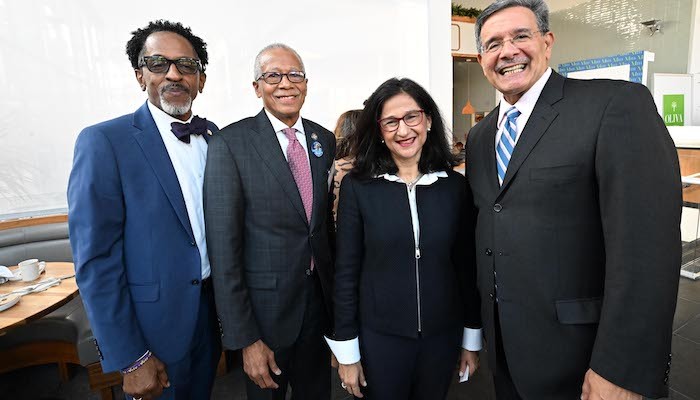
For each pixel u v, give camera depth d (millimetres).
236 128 1252
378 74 3346
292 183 1239
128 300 1121
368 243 1222
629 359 858
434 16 3436
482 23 1099
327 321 1413
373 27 3275
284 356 1335
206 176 1196
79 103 2527
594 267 979
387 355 1222
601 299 985
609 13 5500
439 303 1198
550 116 986
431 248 1188
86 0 2473
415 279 1183
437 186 1230
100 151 1084
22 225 2502
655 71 5027
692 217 4188
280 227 1237
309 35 3086
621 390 881
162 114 1259
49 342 2174
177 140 1269
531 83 1045
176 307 1188
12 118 2402
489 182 1130
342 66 3223
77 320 2146
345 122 2008
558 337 1007
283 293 1259
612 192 882
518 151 1022
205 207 1189
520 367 1076
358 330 1274
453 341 1261
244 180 1206
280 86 1235
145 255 1146
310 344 1392
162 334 1171
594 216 961
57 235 2576
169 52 1207
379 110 1207
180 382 1232
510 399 1236
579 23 5988
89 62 2518
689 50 4637
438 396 1286
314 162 1331
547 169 968
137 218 1137
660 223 836
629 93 902
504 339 1103
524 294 1036
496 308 1143
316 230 1303
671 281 843
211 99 2850
